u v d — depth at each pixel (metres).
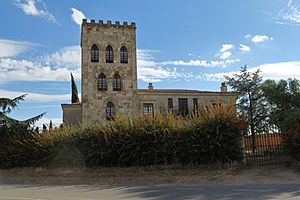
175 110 49.31
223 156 23.89
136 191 15.31
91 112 48.91
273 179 18.09
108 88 50.03
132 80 50.94
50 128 30.42
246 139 25.38
